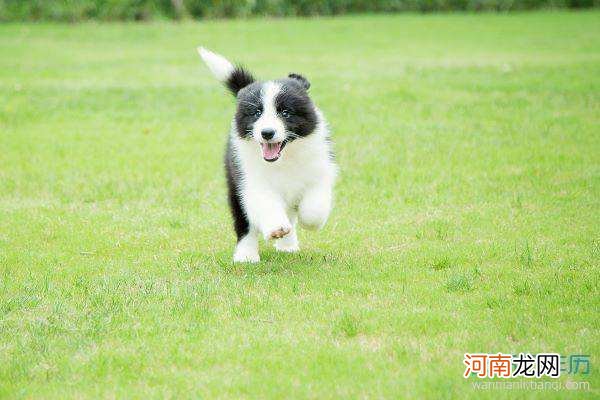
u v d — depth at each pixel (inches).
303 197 341.7
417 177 490.3
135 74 904.3
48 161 550.0
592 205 423.5
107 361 254.4
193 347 264.1
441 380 237.3
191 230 407.8
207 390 236.8
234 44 1154.7
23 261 360.8
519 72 851.4
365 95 746.2
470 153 538.0
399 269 335.3
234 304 299.3
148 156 560.1
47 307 301.6
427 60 974.4
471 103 699.4
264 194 334.0
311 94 754.8
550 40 1130.7
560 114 645.3
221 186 488.1
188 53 1070.4
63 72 914.7
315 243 383.2
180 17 1443.2
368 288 311.7
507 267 333.7
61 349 265.3
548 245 361.7
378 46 1117.7
